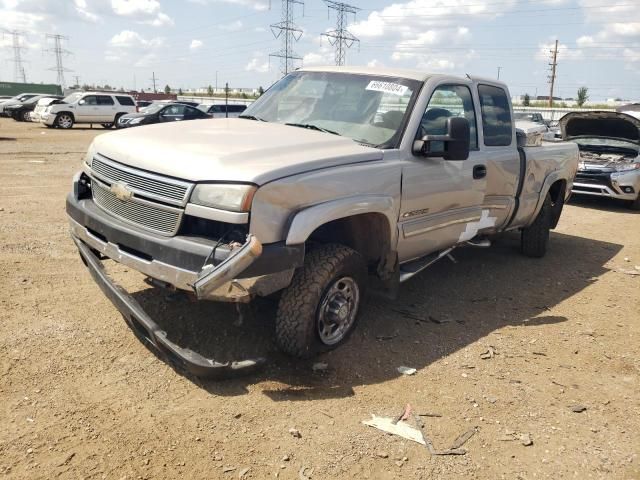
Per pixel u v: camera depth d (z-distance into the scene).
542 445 3.27
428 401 3.62
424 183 4.50
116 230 3.63
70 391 3.39
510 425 3.45
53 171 12.05
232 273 3.13
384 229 4.27
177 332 4.17
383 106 4.59
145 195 3.52
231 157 3.45
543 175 6.66
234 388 3.57
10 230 6.64
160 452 2.93
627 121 11.66
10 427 3.01
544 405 3.71
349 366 3.98
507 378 4.02
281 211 3.40
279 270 3.39
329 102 4.82
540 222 7.03
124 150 3.79
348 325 4.15
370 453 3.06
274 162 3.49
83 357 3.79
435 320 4.92
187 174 3.37
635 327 5.16
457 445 3.20
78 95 29.34
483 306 5.41
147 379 3.59
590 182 11.59
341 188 3.77
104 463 2.80
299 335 3.72
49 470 2.72
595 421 3.57
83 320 4.33
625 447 3.31
